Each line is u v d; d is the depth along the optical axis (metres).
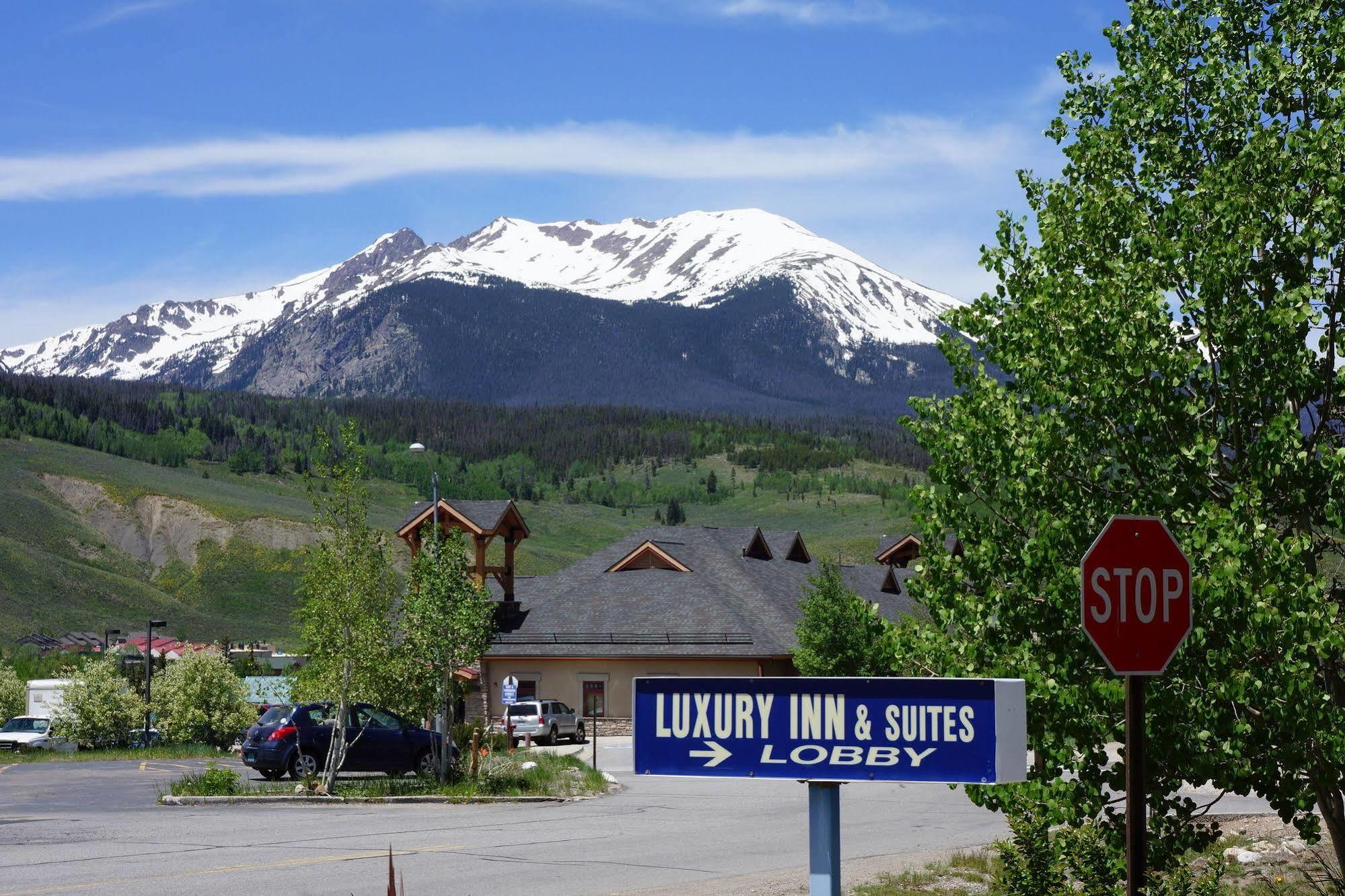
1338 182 14.96
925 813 38.88
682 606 83.44
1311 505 14.82
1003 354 15.98
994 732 8.56
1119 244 17.03
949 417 16.38
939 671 15.93
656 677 9.35
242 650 177.25
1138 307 14.89
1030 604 15.23
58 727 83.56
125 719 84.44
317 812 38.09
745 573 88.38
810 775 8.95
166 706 86.31
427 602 44.72
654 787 49.25
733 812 38.66
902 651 16.12
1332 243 15.06
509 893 22.25
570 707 81.94
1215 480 14.99
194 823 34.22
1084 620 11.15
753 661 79.94
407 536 83.38
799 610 86.62
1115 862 16.05
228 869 24.80
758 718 9.11
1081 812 15.18
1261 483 14.41
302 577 43.44
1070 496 15.25
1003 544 15.64
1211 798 36.47
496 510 83.94
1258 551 13.72
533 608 86.19
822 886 9.13
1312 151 15.58
